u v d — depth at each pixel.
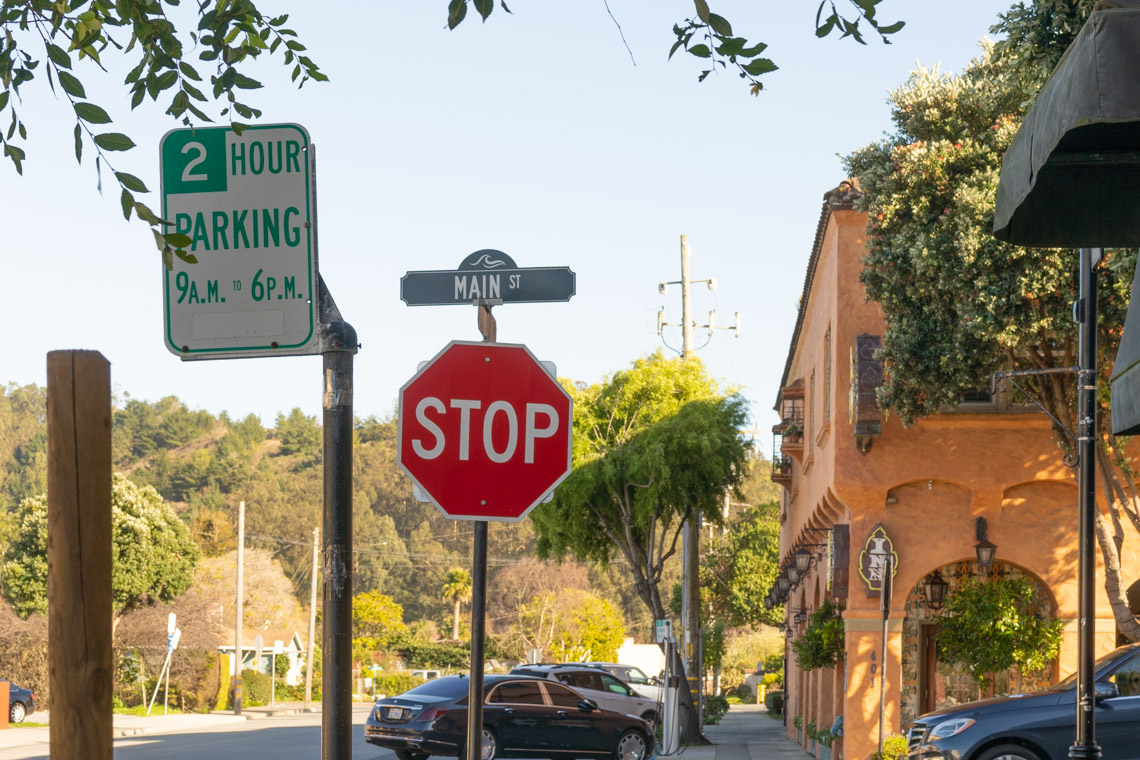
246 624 71.81
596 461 32.12
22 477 131.00
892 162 16.72
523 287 6.41
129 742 28.12
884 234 17.02
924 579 20.91
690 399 32.97
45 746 26.53
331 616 5.07
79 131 4.75
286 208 5.29
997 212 4.33
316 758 22.67
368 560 107.06
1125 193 4.73
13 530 57.03
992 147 16.23
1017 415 19.44
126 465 137.38
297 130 5.32
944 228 15.96
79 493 3.49
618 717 23.14
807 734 27.83
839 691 23.16
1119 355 4.58
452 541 111.75
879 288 17.03
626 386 33.06
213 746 26.09
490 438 5.87
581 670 28.98
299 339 5.23
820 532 25.69
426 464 5.83
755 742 32.56
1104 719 12.18
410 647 82.19
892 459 19.70
